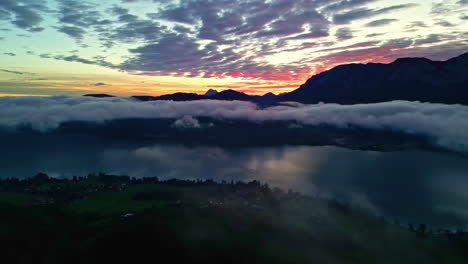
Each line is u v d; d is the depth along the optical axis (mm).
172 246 123500
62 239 139000
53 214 179625
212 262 117375
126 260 115562
